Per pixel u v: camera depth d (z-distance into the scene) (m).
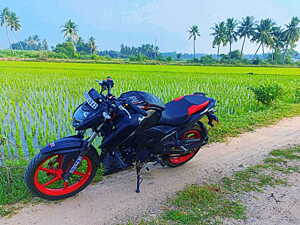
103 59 67.19
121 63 54.94
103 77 19.48
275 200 3.20
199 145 4.10
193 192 3.32
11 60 53.06
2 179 3.56
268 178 3.73
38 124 7.09
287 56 66.38
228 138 5.45
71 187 3.24
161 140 3.51
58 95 11.38
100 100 2.98
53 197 3.10
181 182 3.66
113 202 3.17
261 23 59.94
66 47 79.25
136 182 3.64
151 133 3.36
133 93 3.25
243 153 4.68
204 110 3.95
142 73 25.38
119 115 3.11
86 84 14.88
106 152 3.31
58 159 3.16
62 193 3.16
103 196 3.29
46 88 13.34
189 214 2.92
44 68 31.30
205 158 4.48
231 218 2.86
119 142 3.18
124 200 3.21
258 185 3.56
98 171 3.87
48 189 3.10
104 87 3.02
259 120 6.82
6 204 3.05
